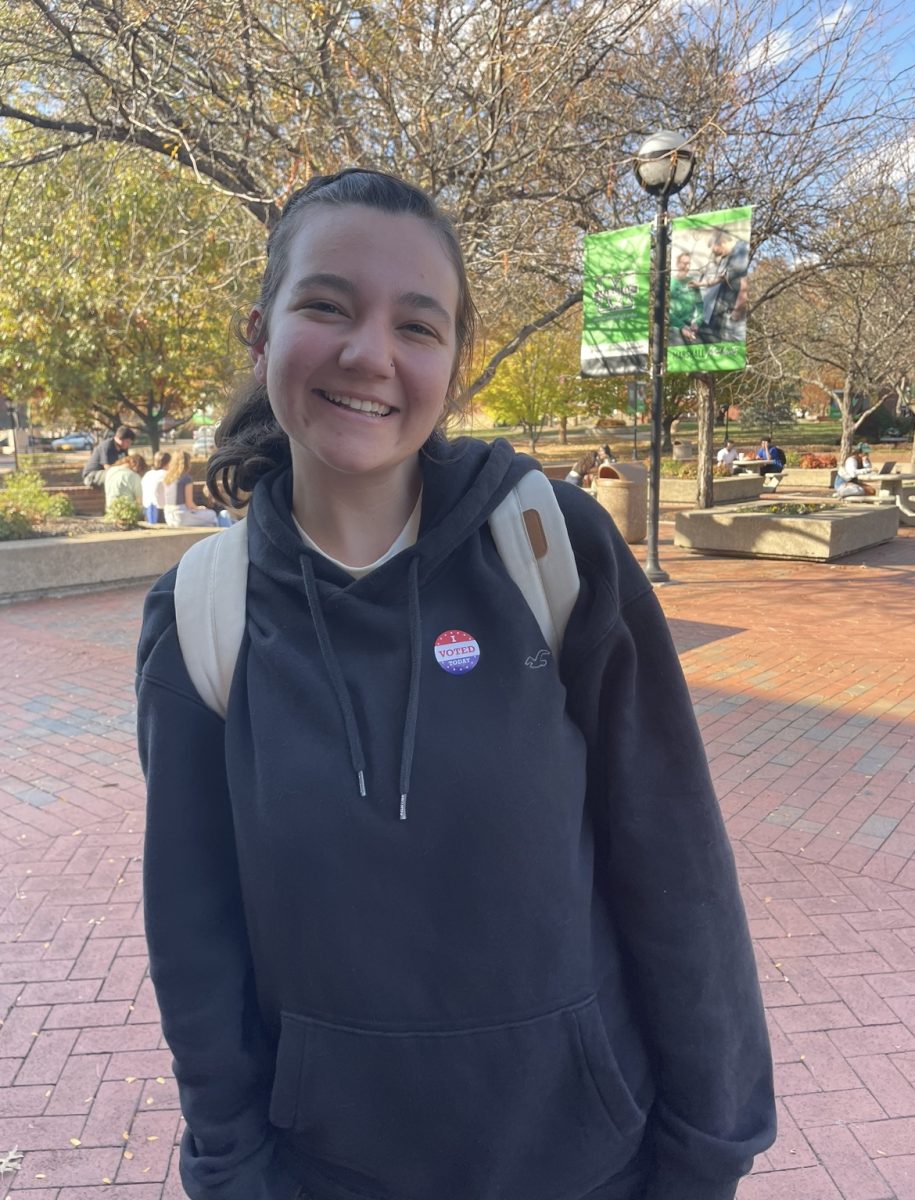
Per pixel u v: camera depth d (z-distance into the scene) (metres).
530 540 1.06
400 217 1.01
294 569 1.05
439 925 0.98
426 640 1.02
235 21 6.88
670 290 9.84
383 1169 1.04
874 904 3.48
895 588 9.56
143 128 7.25
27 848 4.03
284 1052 1.03
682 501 20.16
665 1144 1.15
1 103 7.27
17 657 7.37
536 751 1.01
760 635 7.64
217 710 1.09
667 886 1.12
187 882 1.07
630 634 1.08
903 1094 2.53
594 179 9.41
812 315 18.45
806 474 25.52
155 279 9.82
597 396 29.89
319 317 0.99
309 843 0.96
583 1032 1.04
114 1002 2.97
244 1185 1.08
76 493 17.19
